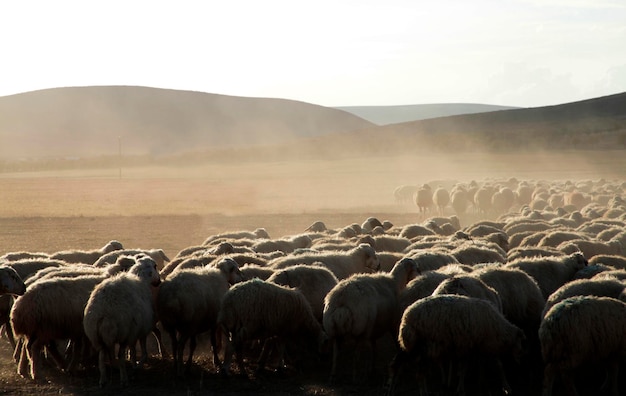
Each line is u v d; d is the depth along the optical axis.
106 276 15.67
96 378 14.72
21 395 13.50
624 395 12.33
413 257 18.02
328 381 14.23
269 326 14.09
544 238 22.36
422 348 12.31
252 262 18.38
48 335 14.47
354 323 13.92
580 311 11.52
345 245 22.00
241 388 13.72
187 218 54.38
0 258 21.59
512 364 14.06
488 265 16.58
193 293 14.52
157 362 16.05
